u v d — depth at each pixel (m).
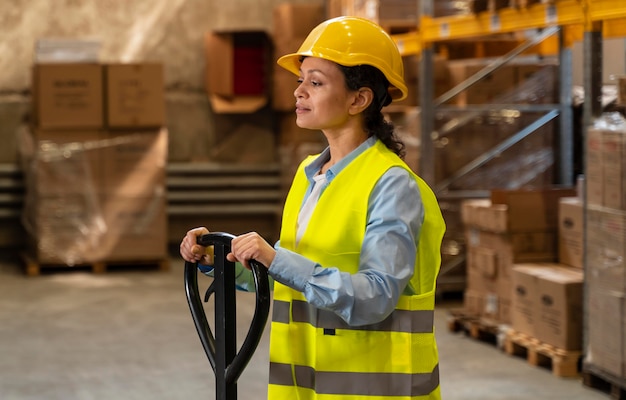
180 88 10.23
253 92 9.91
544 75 7.10
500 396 4.75
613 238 4.55
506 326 5.76
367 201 2.00
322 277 1.91
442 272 7.29
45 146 8.42
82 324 6.55
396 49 2.10
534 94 7.10
